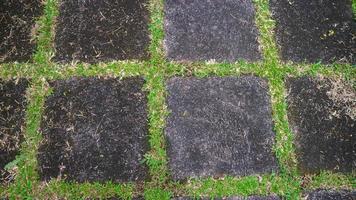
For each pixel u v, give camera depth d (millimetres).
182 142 1608
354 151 1637
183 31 1784
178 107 1658
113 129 1622
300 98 1707
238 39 1785
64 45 1743
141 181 1556
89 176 1557
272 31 1811
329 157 1622
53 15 1788
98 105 1655
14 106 1643
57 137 1604
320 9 1873
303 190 1577
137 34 1773
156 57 1729
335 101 1714
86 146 1595
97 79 1694
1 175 1553
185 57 1738
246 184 1565
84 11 1805
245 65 1735
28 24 1773
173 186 1553
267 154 1611
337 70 1768
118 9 1813
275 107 1680
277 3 1869
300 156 1618
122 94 1675
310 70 1753
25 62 1710
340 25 1853
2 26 1765
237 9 1844
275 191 1566
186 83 1697
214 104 1672
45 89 1668
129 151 1591
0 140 1592
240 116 1659
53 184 1546
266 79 1722
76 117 1636
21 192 1538
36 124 1619
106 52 1738
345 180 1596
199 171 1573
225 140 1620
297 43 1799
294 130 1654
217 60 1741
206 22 1810
